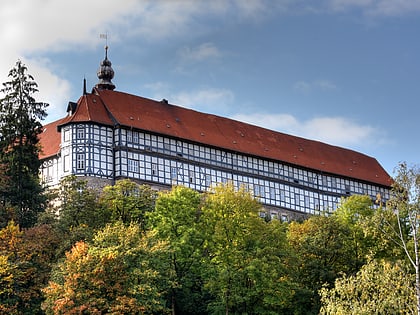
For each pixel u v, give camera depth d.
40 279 65.25
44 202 85.44
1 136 88.62
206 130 120.06
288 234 81.31
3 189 83.12
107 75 125.31
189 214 73.38
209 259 72.19
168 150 111.12
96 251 61.53
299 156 133.50
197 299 71.94
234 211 73.44
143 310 59.19
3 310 61.28
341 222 80.69
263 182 123.88
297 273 73.31
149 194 80.56
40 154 110.81
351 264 76.69
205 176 115.06
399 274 47.41
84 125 104.88
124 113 109.19
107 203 78.75
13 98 90.31
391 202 47.34
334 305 47.84
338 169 138.88
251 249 72.19
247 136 127.81
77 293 59.12
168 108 118.62
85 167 103.38
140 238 65.69
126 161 105.75
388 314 46.56
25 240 68.75
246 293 69.25
